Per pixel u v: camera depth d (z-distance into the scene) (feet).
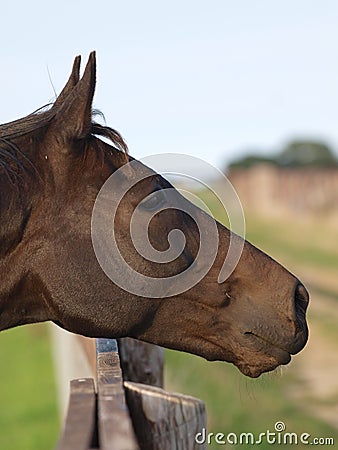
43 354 62.54
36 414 40.81
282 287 13.56
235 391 31.68
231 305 13.60
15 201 12.98
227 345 13.73
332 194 151.64
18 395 46.52
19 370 55.77
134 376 16.52
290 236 111.75
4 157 13.11
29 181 13.08
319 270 80.18
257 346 13.55
